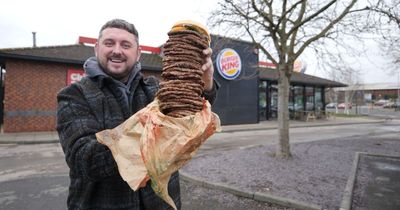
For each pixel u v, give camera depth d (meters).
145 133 1.06
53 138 12.47
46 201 5.07
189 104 1.16
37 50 14.95
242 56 20.88
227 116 20.28
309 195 4.96
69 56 15.03
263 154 8.38
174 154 1.04
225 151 9.12
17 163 8.11
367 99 71.25
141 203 1.76
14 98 13.91
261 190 5.23
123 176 1.04
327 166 7.03
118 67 1.75
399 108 54.81
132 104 1.85
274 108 25.59
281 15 7.49
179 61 1.21
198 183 5.89
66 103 1.57
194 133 1.07
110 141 1.12
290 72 7.98
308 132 17.62
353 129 19.97
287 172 6.44
